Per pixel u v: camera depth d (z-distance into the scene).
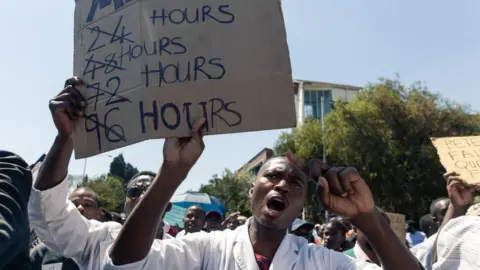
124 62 2.22
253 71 2.14
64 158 2.25
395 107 29.81
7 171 1.48
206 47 2.17
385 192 29.05
